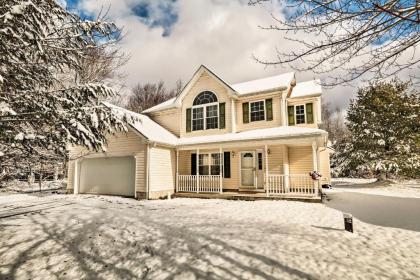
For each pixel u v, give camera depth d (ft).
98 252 18.51
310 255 16.30
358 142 71.26
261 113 48.91
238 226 23.68
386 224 24.21
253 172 46.85
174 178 50.01
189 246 18.61
